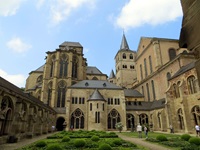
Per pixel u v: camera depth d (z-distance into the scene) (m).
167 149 15.42
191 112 33.25
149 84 62.00
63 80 58.81
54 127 46.25
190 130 32.69
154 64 59.38
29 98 26.39
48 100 57.22
